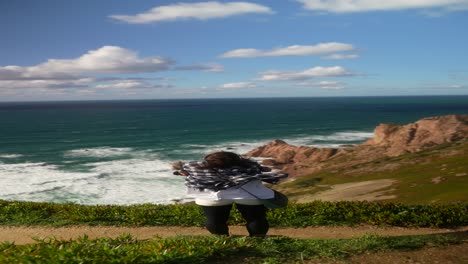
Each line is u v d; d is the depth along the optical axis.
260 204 6.62
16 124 187.38
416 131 83.06
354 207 13.43
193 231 11.48
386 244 7.02
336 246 6.91
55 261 5.92
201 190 6.55
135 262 5.99
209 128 159.88
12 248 6.92
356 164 57.88
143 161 78.31
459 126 82.25
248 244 6.75
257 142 114.69
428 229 11.91
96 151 93.94
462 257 6.58
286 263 6.15
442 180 37.91
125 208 14.01
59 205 14.69
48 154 88.81
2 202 15.09
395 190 38.03
